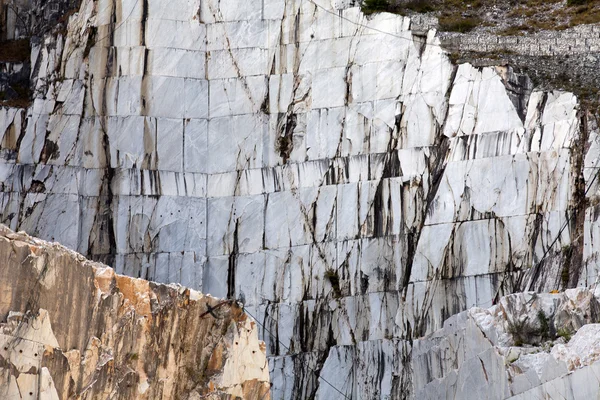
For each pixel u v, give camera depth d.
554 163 98.56
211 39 113.56
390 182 104.88
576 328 83.38
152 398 74.56
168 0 113.56
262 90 111.62
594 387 75.19
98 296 70.50
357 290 103.50
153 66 112.00
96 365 69.44
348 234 105.25
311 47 111.38
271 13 113.12
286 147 109.62
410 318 100.69
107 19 113.38
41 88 112.62
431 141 104.50
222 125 111.38
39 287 64.56
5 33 118.31
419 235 102.38
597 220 93.69
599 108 99.50
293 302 105.19
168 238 108.19
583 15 109.50
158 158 110.06
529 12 111.81
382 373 100.38
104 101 111.38
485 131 102.69
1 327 61.97
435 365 93.75
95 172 109.62
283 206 107.94
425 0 113.88
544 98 101.62
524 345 83.81
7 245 62.94
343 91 109.12
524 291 96.25
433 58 106.81
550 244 96.94
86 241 107.94
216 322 81.31
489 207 100.25
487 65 104.62
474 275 99.31
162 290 77.31
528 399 79.56
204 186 109.81
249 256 107.38
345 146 107.62
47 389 63.78
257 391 82.56
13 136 110.62
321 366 102.69
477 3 112.19
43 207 108.50
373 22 109.69
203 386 78.56
